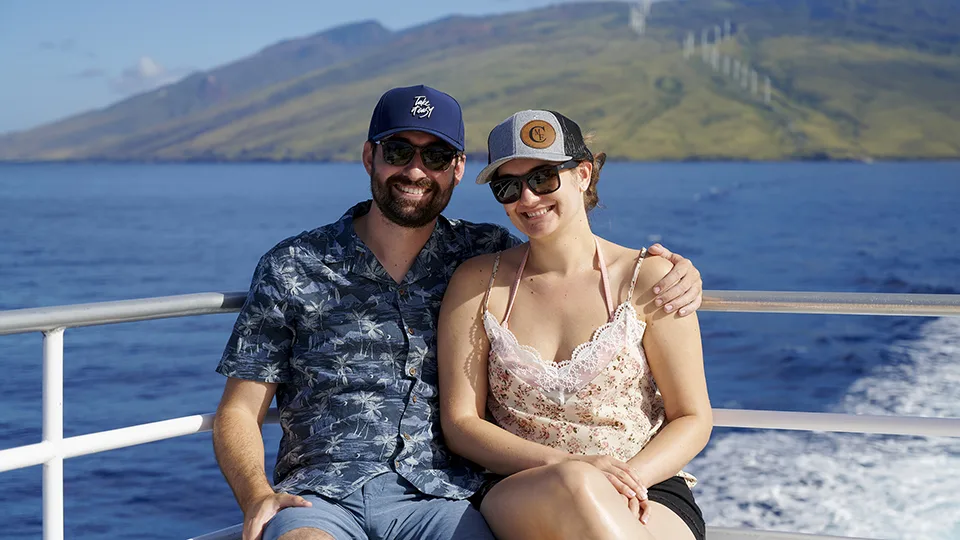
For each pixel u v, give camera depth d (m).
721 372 14.12
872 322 17.41
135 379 14.93
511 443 2.25
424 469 2.35
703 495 6.32
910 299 2.26
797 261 34.22
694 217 53.72
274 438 10.49
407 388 2.42
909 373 11.55
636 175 128.62
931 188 88.94
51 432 1.96
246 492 2.21
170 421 2.25
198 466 9.69
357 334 2.42
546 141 2.32
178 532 7.93
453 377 2.40
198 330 19.17
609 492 1.97
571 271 2.41
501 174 2.37
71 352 16.86
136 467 9.62
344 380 2.40
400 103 2.47
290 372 2.47
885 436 7.55
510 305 2.41
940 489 6.15
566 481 1.97
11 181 139.50
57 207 70.69
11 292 28.02
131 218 58.72
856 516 5.75
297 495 2.26
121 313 2.10
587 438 2.31
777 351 15.27
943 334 14.19
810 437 7.64
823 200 70.06
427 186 2.46
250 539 2.10
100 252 38.78
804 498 6.14
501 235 2.67
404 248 2.54
